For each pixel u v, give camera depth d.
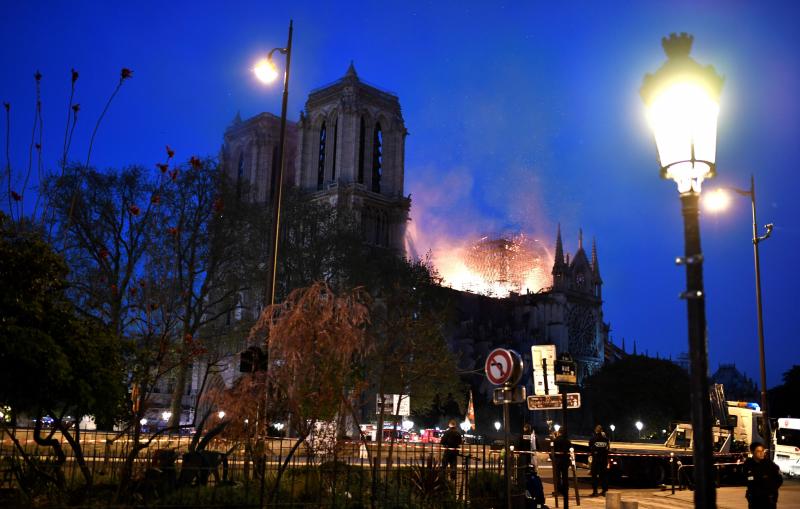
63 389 15.80
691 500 28.58
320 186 136.50
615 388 129.88
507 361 16.12
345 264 80.69
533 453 25.66
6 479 15.86
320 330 16.33
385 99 138.12
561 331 163.00
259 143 143.25
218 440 17.98
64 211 59.38
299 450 20.72
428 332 30.41
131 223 61.50
